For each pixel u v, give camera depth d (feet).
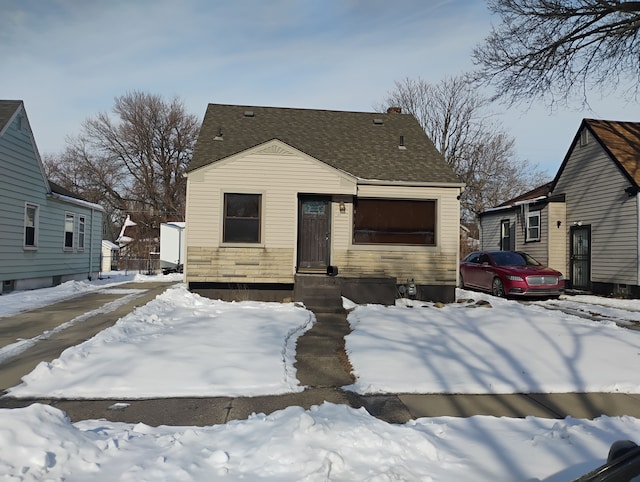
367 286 38.63
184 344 22.63
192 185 38.58
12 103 45.62
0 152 42.47
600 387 18.38
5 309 34.58
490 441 12.75
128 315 28.78
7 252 43.93
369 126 53.11
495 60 58.03
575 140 56.03
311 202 41.75
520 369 20.35
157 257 145.79
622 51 52.80
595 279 52.01
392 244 41.60
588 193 53.57
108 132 163.94
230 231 39.01
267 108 54.34
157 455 11.05
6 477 9.34
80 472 10.05
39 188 50.29
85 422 13.78
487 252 51.67
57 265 55.26
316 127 51.37
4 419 10.51
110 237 144.97
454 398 17.16
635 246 46.24
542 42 55.06
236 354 21.21
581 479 6.97
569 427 13.48
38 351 22.40
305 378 19.27
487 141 120.47
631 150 50.19
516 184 123.85
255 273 38.83
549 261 57.11
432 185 41.63
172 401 16.29
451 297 41.65
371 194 41.24
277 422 12.65
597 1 50.44
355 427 12.05
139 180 167.02
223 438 12.09
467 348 23.77
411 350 23.22
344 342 25.18
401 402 16.63
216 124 49.11
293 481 9.88
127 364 19.51
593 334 26.86
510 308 37.14
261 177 39.04
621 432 13.39
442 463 11.18
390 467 10.58
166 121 166.71
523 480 10.46
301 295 37.04
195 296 37.35
